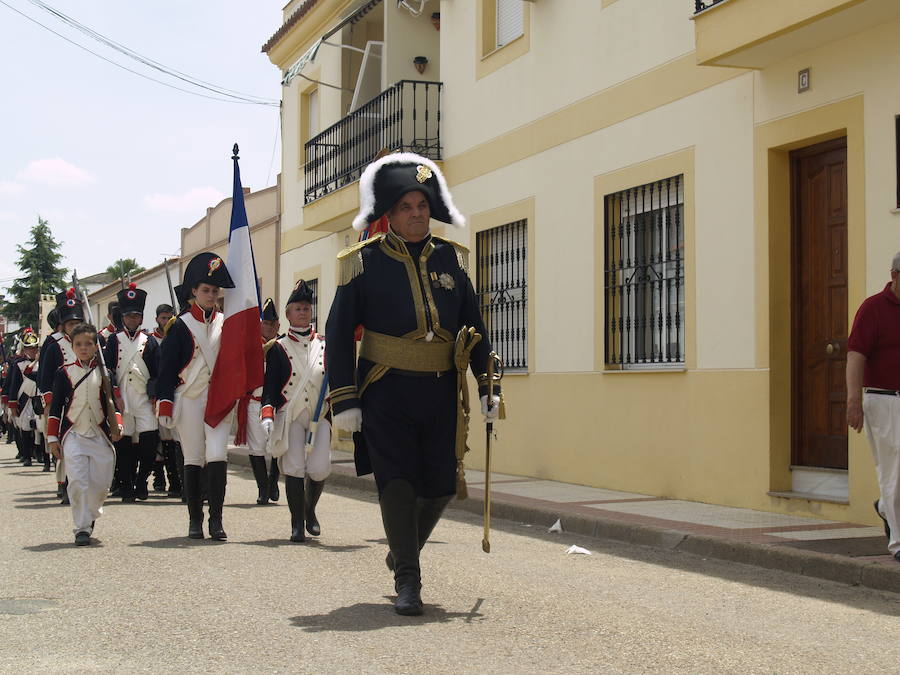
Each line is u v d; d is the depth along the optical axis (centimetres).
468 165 1487
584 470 1209
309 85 2138
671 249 1091
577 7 1235
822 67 899
